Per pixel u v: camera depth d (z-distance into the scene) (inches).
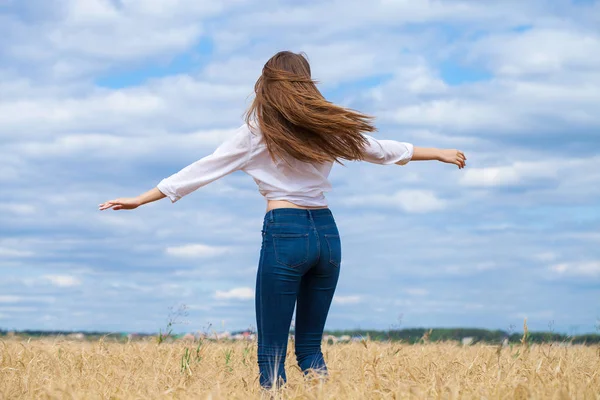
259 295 164.9
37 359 210.1
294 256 160.6
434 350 253.6
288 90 158.4
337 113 158.1
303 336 173.5
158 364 203.5
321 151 161.0
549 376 170.9
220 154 163.2
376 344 260.1
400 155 175.2
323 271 167.6
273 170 163.3
